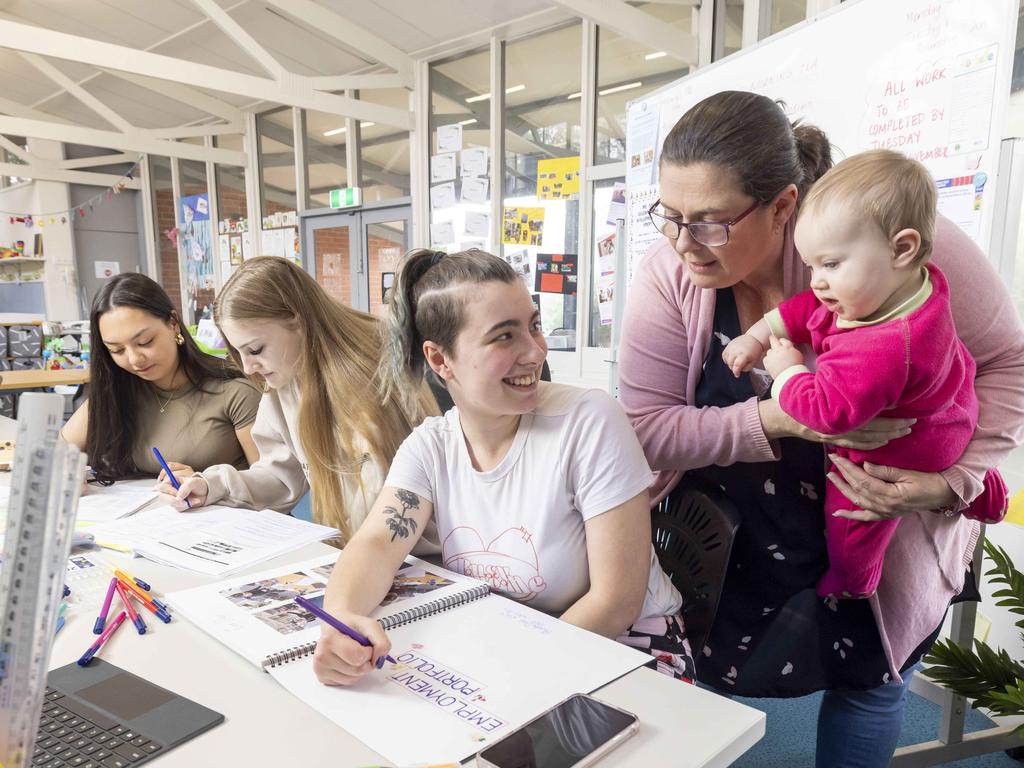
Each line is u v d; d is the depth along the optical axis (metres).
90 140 5.74
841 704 1.10
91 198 7.64
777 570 1.06
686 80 2.38
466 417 0.98
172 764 0.57
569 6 2.83
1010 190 1.71
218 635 0.79
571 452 0.93
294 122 5.92
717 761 0.58
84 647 0.78
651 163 2.61
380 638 0.71
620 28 2.99
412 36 4.46
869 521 0.95
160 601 0.90
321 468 1.35
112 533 1.21
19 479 0.37
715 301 1.06
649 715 0.64
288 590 0.92
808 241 0.85
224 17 3.90
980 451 0.91
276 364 1.33
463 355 0.90
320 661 0.69
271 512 1.35
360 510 1.34
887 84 1.69
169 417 1.79
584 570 0.95
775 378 0.94
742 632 1.09
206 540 1.17
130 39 5.17
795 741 1.65
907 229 0.79
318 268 6.02
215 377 1.84
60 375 3.44
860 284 0.82
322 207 5.86
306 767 0.57
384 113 4.66
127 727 0.62
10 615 0.37
